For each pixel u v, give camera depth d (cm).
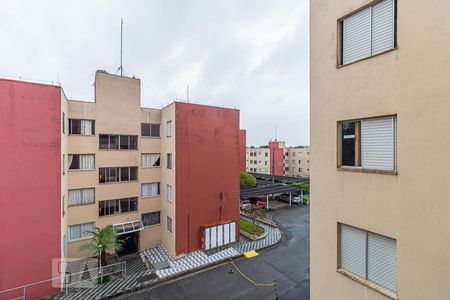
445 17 459
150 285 1570
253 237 2344
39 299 1406
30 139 1414
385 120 564
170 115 2067
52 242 1470
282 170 7125
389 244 553
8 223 1350
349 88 632
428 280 474
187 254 2017
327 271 686
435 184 468
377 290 560
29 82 1417
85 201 1939
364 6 604
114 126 2055
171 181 2039
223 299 1412
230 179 2278
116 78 2073
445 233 452
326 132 695
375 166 583
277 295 1441
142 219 2197
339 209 654
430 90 477
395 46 546
